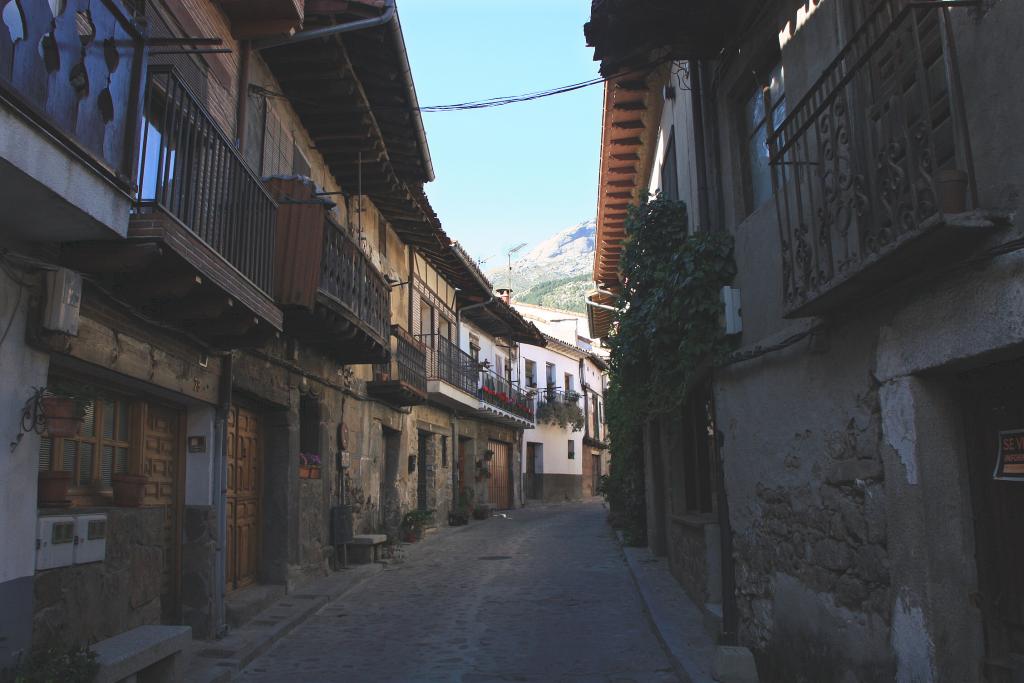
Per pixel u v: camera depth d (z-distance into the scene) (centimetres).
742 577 639
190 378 699
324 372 1171
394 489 1680
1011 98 300
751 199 652
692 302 665
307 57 919
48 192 392
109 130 452
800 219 457
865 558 423
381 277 1207
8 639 423
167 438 742
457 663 682
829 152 432
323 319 941
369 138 1121
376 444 1513
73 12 418
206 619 735
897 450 384
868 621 420
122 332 573
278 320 748
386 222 1569
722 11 635
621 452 1505
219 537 763
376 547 1334
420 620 873
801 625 514
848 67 442
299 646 757
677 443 1029
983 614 358
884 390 397
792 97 525
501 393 2658
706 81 726
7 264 435
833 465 462
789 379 531
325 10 849
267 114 934
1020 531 336
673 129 977
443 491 2150
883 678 400
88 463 598
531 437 3384
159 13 634
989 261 315
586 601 966
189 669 629
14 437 437
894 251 334
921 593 362
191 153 588
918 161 326
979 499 362
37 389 459
